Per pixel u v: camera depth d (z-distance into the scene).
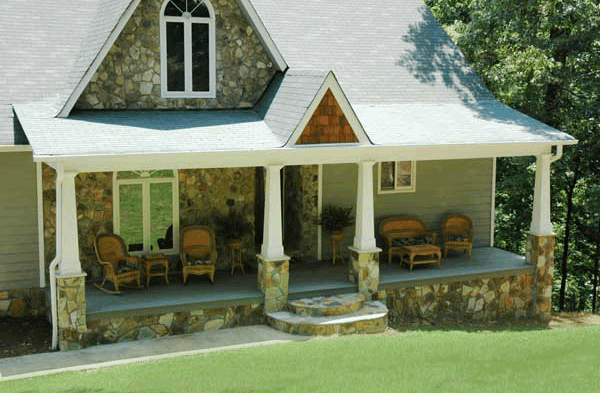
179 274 19.30
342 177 21.33
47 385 13.08
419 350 14.92
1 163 17.50
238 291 17.81
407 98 21.02
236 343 16.03
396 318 18.83
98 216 18.61
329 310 17.19
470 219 21.97
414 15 24.06
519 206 28.38
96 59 17.30
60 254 15.59
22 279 17.98
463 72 22.81
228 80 19.59
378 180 21.67
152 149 15.84
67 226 15.46
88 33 19.78
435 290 19.33
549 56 23.70
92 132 16.44
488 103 22.02
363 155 17.98
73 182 15.41
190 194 19.55
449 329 18.09
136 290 17.77
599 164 26.23
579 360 14.12
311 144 17.12
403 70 21.92
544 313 20.56
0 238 17.69
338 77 20.75
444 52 23.19
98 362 14.76
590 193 25.31
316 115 17.11
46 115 17.16
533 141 19.25
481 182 22.98
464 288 19.69
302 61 20.66
